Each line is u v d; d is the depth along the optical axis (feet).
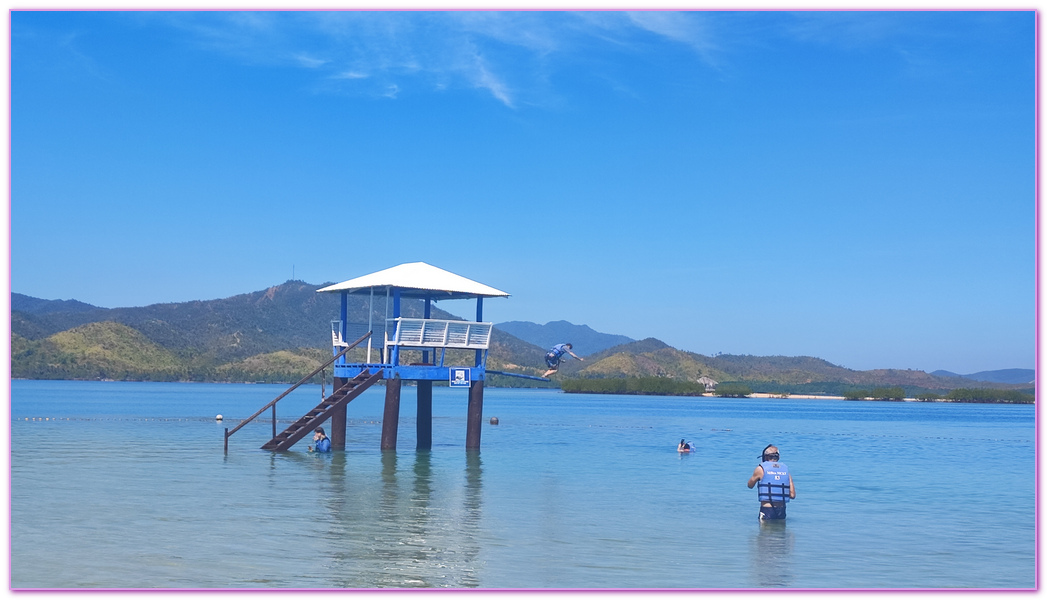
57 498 80.94
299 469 105.60
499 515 75.92
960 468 130.82
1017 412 454.81
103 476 96.84
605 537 67.62
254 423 207.31
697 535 69.26
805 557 62.54
